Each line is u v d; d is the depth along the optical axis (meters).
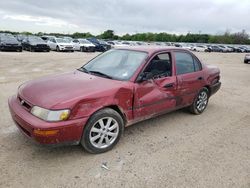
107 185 2.74
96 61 4.52
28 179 2.77
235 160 3.41
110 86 3.39
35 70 10.44
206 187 2.80
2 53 17.50
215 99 6.80
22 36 24.55
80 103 3.02
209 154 3.54
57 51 23.53
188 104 4.86
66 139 3.00
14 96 3.72
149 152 3.51
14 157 3.19
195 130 4.40
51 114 2.88
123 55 4.24
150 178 2.90
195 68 4.94
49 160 3.17
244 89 8.52
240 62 22.91
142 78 3.73
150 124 4.57
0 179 2.74
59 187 2.67
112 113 3.37
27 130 2.99
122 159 3.29
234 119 5.12
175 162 3.28
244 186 2.86
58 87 3.34
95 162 3.18
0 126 4.10
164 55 4.23
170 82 4.19
